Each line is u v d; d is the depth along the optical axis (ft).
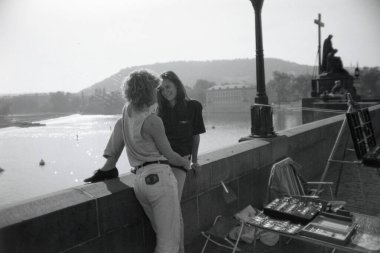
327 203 10.08
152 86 8.41
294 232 8.56
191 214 12.60
